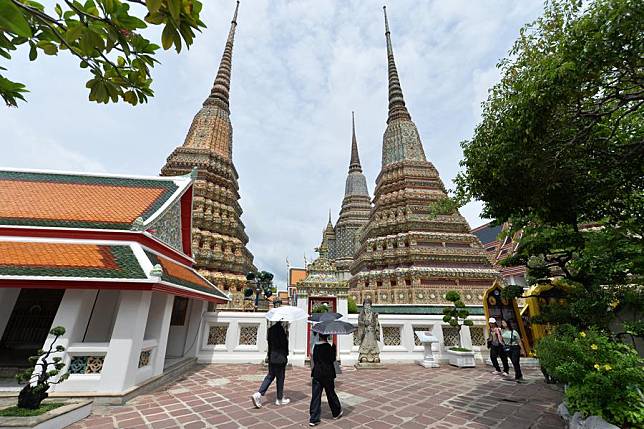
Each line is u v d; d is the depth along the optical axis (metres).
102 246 8.14
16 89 2.86
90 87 3.12
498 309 13.51
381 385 8.74
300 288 13.17
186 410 6.21
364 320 12.36
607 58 4.31
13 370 7.53
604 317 8.22
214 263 19.56
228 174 23.39
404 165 24.70
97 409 6.18
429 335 12.80
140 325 7.30
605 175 6.15
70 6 2.47
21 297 9.65
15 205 8.85
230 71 30.05
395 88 31.33
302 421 5.64
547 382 9.04
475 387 8.51
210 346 12.36
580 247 8.98
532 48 6.49
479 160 6.49
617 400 4.54
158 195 11.26
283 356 6.82
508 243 28.77
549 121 5.11
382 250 21.39
